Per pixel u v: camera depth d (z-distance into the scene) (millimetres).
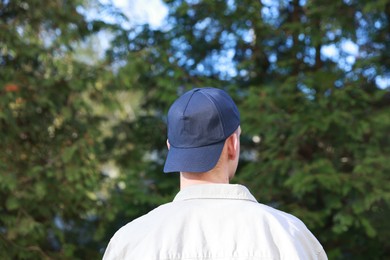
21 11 4910
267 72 5586
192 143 1322
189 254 1235
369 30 5254
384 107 5000
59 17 4883
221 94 1375
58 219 5227
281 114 4695
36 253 4473
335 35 5070
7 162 4504
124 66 4863
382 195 4359
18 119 4875
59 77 4859
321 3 4977
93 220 5363
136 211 4996
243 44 5328
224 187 1312
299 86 4980
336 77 4730
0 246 4273
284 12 5590
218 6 5125
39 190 4410
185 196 1319
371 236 4398
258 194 4844
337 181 4391
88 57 6941
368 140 5098
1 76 4582
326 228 5023
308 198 4969
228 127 1334
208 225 1264
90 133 4836
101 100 5082
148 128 5488
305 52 5352
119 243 1295
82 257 5109
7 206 4348
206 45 5430
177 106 1360
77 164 4648
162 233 1267
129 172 5141
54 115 4969
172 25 5383
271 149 4875
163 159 5641
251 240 1236
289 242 1231
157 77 5055
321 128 4512
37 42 4914
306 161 4840
